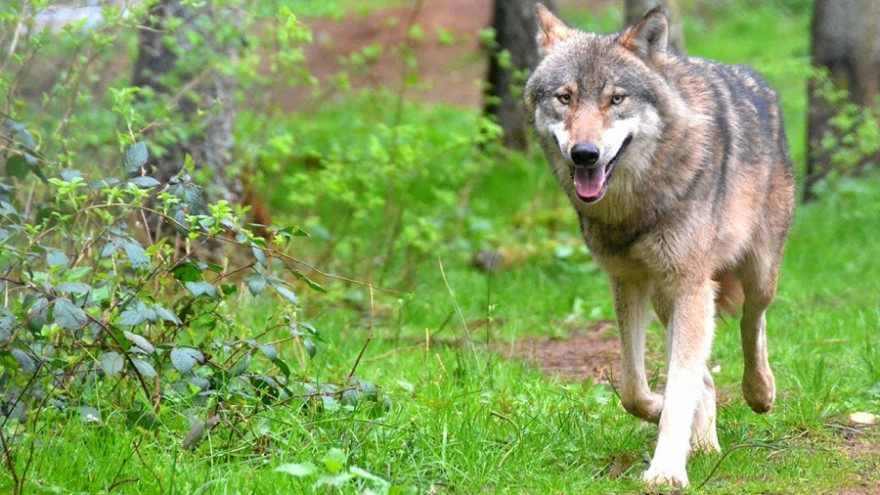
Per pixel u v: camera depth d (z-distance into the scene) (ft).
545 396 31.86
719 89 30.99
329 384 29.22
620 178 28.27
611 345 43.57
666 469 25.94
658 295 30.99
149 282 29.48
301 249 56.29
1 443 24.56
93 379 27.53
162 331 28.63
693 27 122.31
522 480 25.77
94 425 25.96
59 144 34.32
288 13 43.04
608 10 124.16
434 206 69.41
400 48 60.90
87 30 36.99
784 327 43.34
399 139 53.42
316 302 46.88
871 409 32.22
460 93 106.83
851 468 26.86
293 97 92.58
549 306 49.80
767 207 32.09
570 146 27.84
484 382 33.27
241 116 69.21
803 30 117.70
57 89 35.78
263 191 63.67
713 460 27.84
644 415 29.55
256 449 26.48
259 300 42.24
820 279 52.39
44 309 25.76
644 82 28.37
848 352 38.32
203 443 25.99
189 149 48.24
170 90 48.88
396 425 27.48
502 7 76.84
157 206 29.30
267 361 34.14
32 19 33.55
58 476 23.91
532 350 42.50
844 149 66.59
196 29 48.55
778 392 34.99
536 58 76.38
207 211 47.70
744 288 32.32
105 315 27.55
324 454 25.25
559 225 65.31
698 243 28.43
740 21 123.44
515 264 57.62
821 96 66.44
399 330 40.16
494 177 74.79
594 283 54.39
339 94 86.48
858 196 64.34
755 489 25.32
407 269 52.75
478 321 44.88
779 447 28.78
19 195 35.35
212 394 27.58
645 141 28.14
